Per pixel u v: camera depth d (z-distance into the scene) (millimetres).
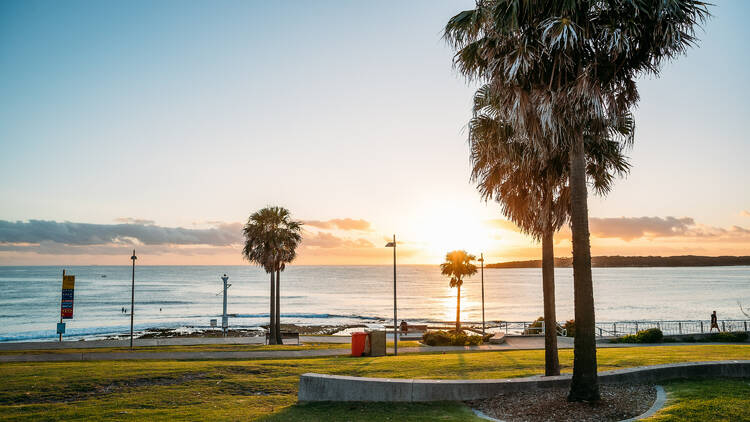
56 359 24484
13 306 115125
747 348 24562
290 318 98125
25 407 12477
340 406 12055
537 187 16812
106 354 27078
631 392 11906
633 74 12242
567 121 11883
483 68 13195
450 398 12273
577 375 11422
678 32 11039
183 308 117625
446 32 12945
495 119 15180
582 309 11531
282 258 41812
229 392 14266
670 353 21484
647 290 188625
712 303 126062
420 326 76500
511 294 187500
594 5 11352
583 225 11781
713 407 10250
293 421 10844
